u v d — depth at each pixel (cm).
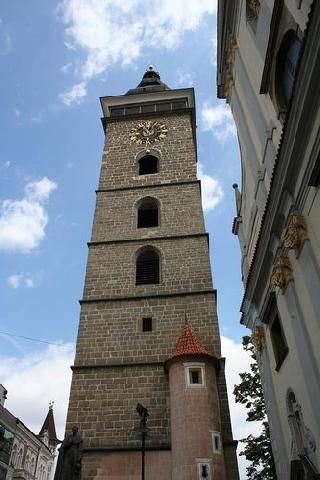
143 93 4409
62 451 1716
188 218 3203
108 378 2439
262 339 2084
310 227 1409
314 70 1188
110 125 4106
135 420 2277
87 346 2594
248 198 2353
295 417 1673
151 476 2077
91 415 2317
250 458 3006
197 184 3438
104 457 2169
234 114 2480
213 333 2569
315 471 1434
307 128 1312
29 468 6266
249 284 2100
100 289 2861
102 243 3117
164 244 3055
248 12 2122
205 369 2283
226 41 2531
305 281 1464
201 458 1989
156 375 2425
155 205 3400
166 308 2706
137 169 3666
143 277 2930
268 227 1720
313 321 1416
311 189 1371
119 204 3388
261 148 1984
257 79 2008
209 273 2858
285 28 1627
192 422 2094
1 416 5384
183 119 4041
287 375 1719
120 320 2688
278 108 1736
